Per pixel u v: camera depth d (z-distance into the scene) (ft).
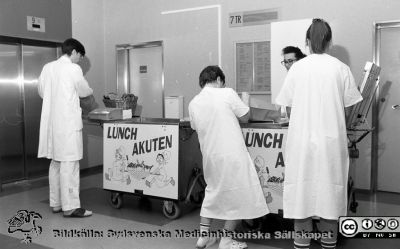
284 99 8.64
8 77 17.33
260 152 10.17
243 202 9.59
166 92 19.62
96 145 20.84
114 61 21.09
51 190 13.07
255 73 17.01
